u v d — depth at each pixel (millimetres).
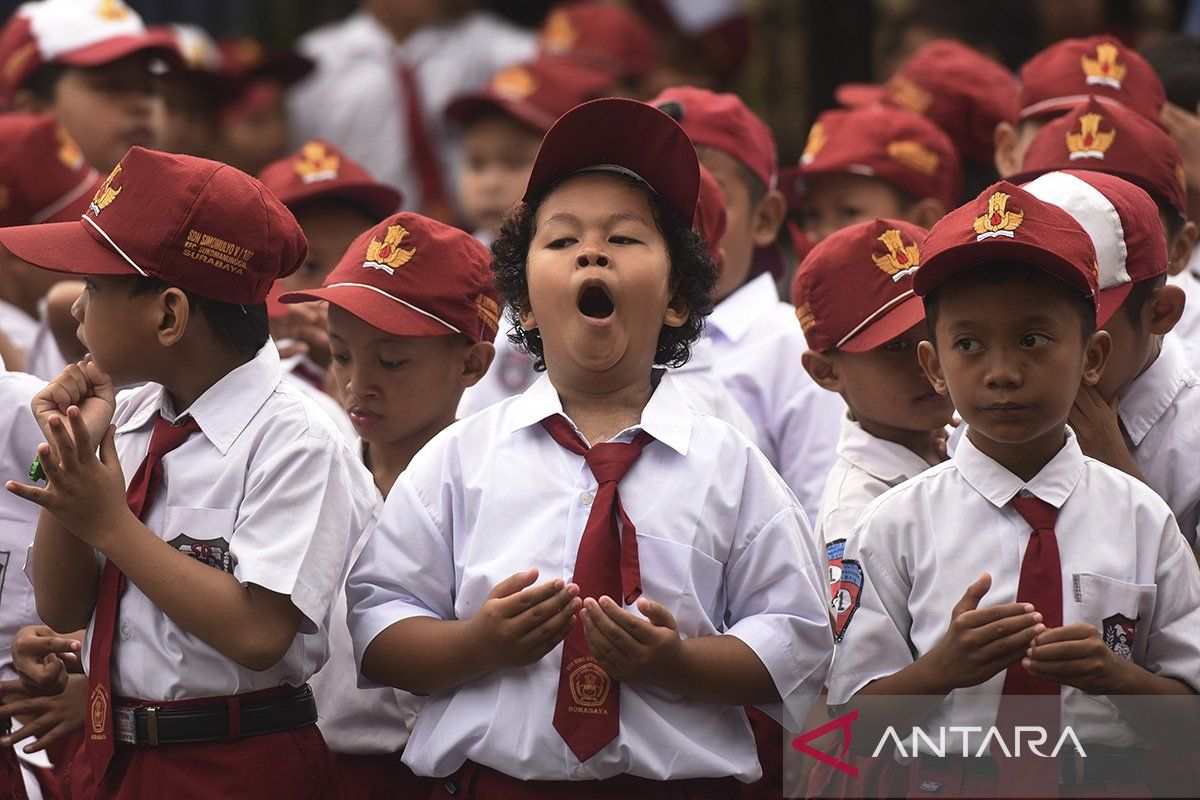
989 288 10617
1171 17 29609
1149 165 14328
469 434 11625
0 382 13805
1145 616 10961
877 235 13617
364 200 17875
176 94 24891
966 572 11070
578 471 11203
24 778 13922
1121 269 12148
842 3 31906
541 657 10547
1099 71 17328
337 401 16828
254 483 11367
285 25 32750
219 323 11586
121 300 11312
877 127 18812
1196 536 12938
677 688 10500
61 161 17594
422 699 12867
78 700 12914
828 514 13375
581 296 10977
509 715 10695
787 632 10852
